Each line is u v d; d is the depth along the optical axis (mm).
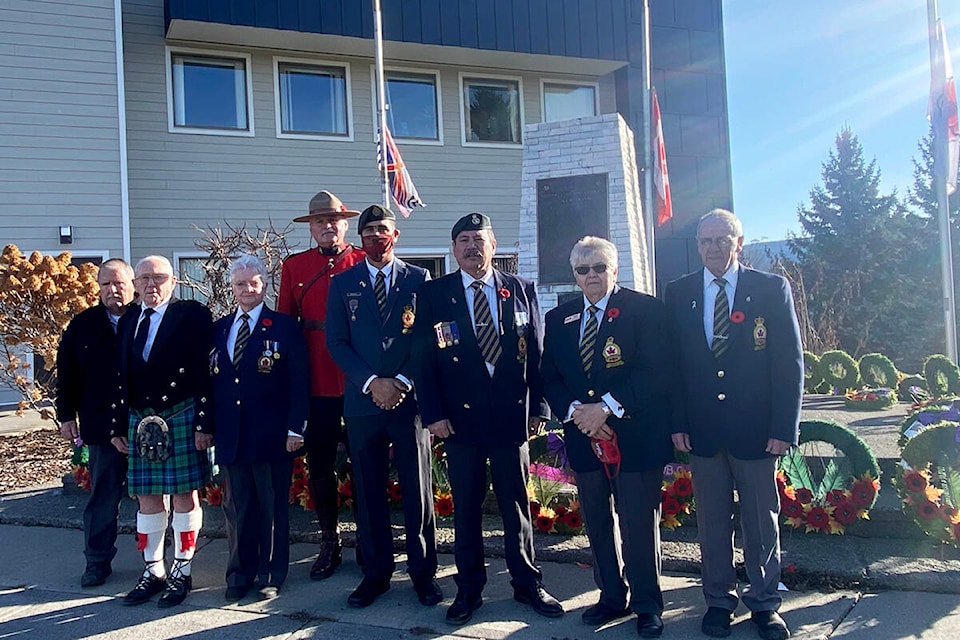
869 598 3803
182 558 4258
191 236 11906
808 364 9633
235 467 4246
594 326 3750
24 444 8508
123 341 4340
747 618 3688
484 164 13812
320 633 3738
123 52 11586
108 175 10984
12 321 8008
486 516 5289
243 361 4266
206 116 12172
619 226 7883
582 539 4738
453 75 13664
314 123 12844
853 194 30438
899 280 26703
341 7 12047
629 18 14070
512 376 3889
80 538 5484
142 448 4180
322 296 4695
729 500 3621
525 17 13234
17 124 10539
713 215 3607
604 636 3578
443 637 3643
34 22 10617
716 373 3547
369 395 4078
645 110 11406
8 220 10492
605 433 3605
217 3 11375
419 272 4371
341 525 5242
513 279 4055
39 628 3904
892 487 4945
